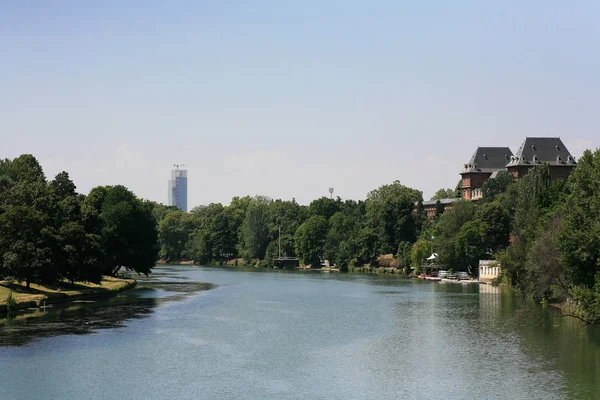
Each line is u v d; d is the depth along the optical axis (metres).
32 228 126.62
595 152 109.19
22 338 90.12
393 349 84.50
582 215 99.38
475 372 72.19
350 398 62.97
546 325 102.88
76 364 75.56
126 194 196.38
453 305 132.50
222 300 141.88
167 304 132.00
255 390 65.50
